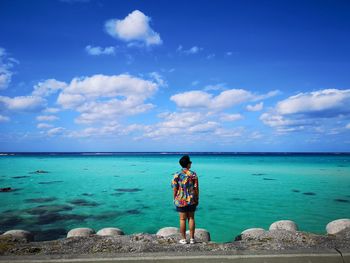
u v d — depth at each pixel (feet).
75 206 52.37
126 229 38.22
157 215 45.73
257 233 24.97
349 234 23.91
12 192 68.64
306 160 261.44
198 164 193.67
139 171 133.08
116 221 42.09
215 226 38.81
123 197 62.28
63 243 21.93
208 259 17.12
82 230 28.04
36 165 176.04
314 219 42.16
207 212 47.21
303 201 56.75
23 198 60.29
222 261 17.08
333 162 217.15
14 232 26.04
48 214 45.98
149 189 74.28
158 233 27.99
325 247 19.65
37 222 41.22
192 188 21.71
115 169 145.59
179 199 21.58
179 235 24.82
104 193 67.51
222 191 70.33
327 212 46.88
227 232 36.06
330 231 28.17
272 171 131.64
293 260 17.24
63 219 42.96
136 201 57.67
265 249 19.38
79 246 21.04
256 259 17.17
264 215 44.96
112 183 86.43
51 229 37.91
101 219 43.14
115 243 21.84
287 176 107.65
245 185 81.51
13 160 250.16
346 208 49.93
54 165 177.06
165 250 19.80
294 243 21.24
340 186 79.30
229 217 43.78
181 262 17.06
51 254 18.43
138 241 22.50
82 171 131.95
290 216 44.01
